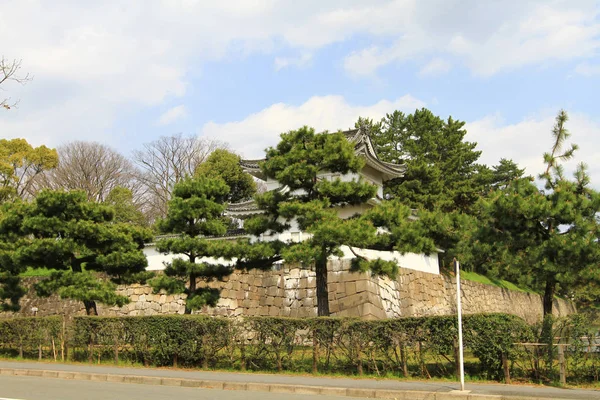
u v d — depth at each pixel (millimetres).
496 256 16734
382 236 16938
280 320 14797
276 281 27219
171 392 11367
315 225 15625
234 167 45594
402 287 28375
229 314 27047
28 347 18188
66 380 13453
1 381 12820
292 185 17297
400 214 16641
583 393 10609
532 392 10703
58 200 20688
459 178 42344
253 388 12047
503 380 12430
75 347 17406
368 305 24250
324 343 14156
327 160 16766
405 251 16406
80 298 19766
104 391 11312
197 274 19328
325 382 12344
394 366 13523
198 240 18828
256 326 14984
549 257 15086
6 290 22188
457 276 11656
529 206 14938
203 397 10656
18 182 42250
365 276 24797
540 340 12398
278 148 17812
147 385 12711
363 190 16984
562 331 12375
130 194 46312
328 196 17234
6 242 21500
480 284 38000
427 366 13430
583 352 12227
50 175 47938
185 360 15633
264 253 17297
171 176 53125
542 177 16359
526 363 12539
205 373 14289
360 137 32844
